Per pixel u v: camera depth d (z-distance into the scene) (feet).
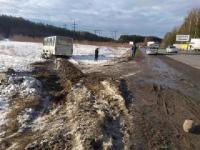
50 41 117.29
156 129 30.58
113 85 50.11
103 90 46.52
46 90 48.19
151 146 26.32
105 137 27.02
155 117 34.68
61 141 26.35
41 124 32.07
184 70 85.25
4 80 50.29
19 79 51.37
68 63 77.41
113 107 37.32
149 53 172.04
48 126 31.17
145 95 46.24
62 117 33.88
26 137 28.43
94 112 34.40
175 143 27.43
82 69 80.02
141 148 25.76
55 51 111.34
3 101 40.32
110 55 153.79
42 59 97.76
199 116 36.24
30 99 41.24
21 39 315.37
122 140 27.22
